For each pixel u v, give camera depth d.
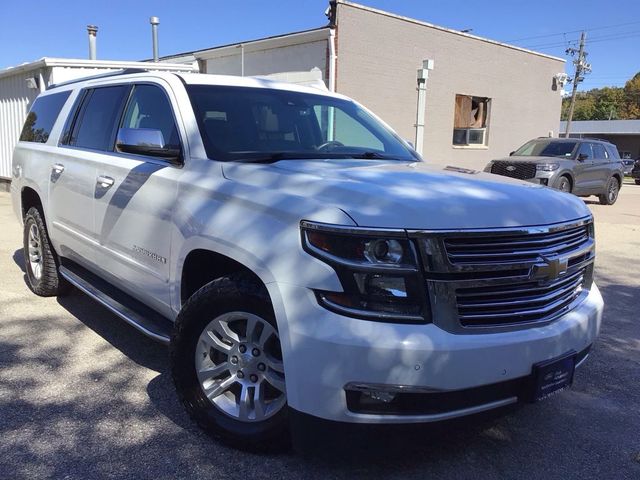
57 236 5.03
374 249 2.49
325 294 2.52
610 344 4.87
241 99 3.95
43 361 4.13
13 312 5.20
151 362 4.17
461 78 17.11
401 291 2.49
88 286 4.52
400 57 14.97
